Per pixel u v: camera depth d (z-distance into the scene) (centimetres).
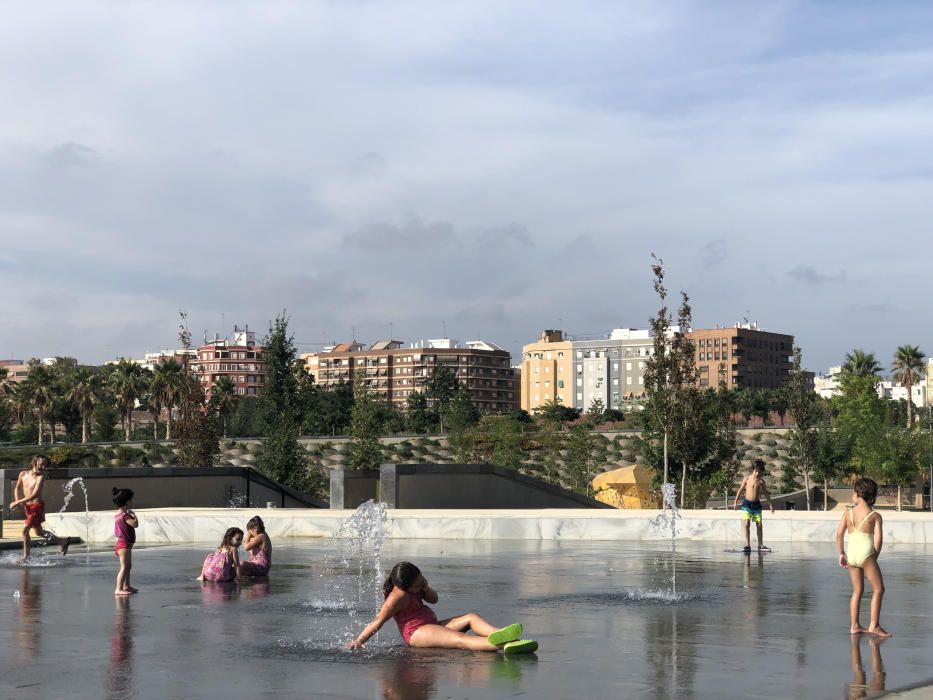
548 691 788
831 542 2328
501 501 3347
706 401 4478
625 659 924
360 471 3095
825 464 7256
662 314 4431
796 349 7481
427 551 2153
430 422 14150
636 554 2062
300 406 5144
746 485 2067
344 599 1390
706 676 845
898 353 11344
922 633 1074
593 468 8344
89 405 13325
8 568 1836
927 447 6762
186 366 5144
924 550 2119
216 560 1603
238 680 835
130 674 862
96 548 2300
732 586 1507
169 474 3322
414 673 862
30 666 900
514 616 1209
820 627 1116
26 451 8275
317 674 859
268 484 3659
